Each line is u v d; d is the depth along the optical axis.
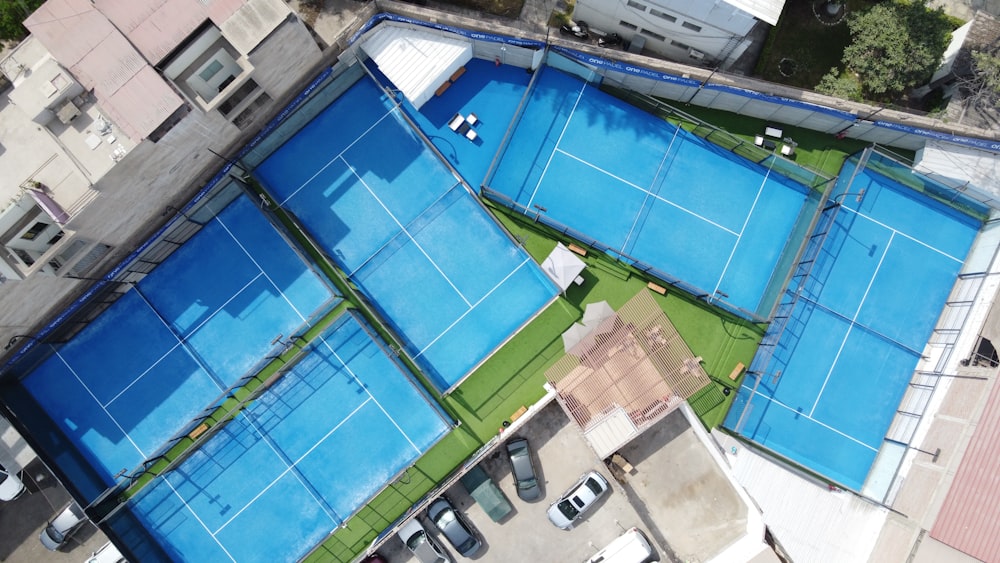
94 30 22.66
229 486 29.83
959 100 28.66
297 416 29.78
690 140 29.77
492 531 30.12
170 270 29.47
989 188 28.44
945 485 25.62
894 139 29.27
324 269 29.73
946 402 27.70
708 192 29.89
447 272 29.70
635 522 30.09
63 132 22.73
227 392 29.47
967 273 29.50
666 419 29.95
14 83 22.55
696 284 29.91
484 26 27.30
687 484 29.95
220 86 25.62
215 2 23.05
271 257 29.52
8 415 28.89
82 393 29.47
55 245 23.73
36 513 29.86
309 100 28.62
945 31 27.34
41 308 26.72
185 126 23.67
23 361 28.83
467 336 29.72
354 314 29.66
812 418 29.67
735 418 29.55
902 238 29.89
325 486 29.95
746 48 28.33
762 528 27.31
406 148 29.61
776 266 29.69
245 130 27.64
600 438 28.05
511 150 29.53
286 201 29.52
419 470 29.92
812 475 29.59
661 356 29.30
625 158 29.77
